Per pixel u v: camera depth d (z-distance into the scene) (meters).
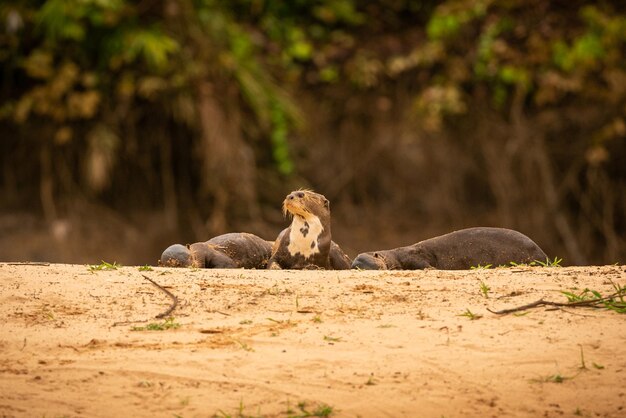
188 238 30.98
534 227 32.59
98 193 30.50
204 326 8.74
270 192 32.16
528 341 8.15
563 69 32.97
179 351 8.07
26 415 6.93
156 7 31.12
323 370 7.66
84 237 30.12
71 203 30.38
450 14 33.69
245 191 30.86
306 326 8.69
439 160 33.16
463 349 8.03
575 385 7.37
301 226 15.01
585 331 8.34
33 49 30.86
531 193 32.81
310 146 33.28
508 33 33.69
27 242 29.83
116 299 9.68
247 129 31.95
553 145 33.06
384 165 33.25
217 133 30.64
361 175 33.25
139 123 30.78
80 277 10.64
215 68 31.09
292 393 7.29
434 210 32.88
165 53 30.64
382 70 33.78
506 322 8.66
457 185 33.03
